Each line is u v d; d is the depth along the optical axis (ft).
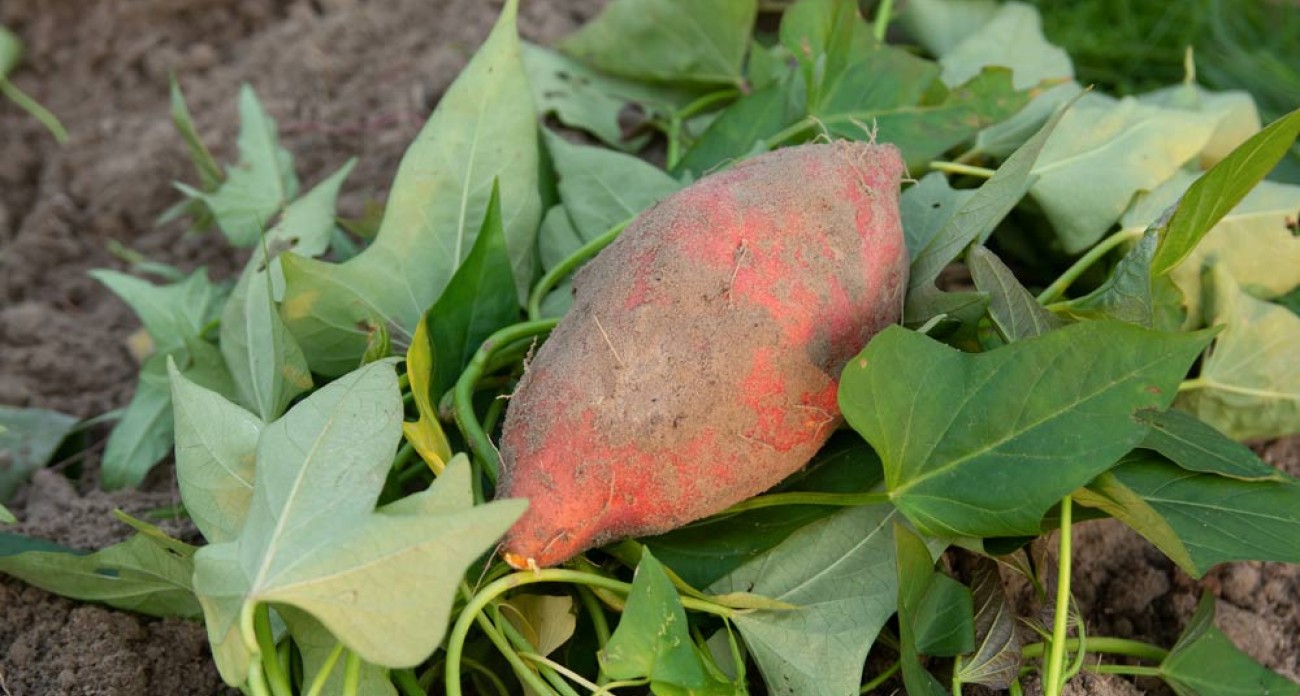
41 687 1.90
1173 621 2.17
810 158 1.84
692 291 1.73
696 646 1.81
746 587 1.86
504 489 1.73
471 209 2.08
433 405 1.88
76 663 1.91
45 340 2.72
